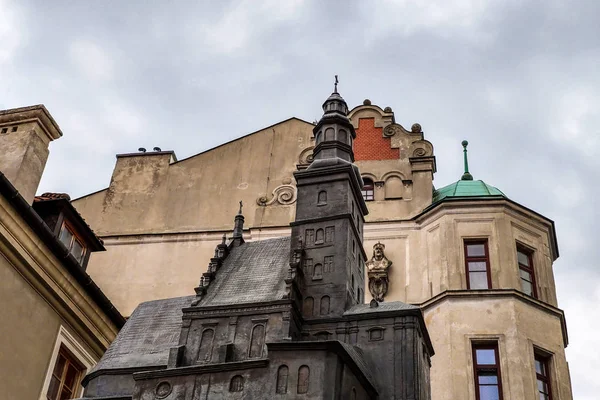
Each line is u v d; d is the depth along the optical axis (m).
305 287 18.81
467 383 26.38
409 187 32.78
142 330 19.86
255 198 34.25
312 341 16.23
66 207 25.64
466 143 35.31
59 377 24.25
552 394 26.94
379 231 31.67
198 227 33.78
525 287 29.27
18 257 22.80
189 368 16.92
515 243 29.86
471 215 30.34
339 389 15.77
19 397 22.23
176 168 36.03
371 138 34.59
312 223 19.89
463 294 28.20
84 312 25.30
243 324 17.81
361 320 18.06
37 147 25.98
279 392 15.84
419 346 17.88
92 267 33.25
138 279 32.69
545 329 28.02
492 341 27.30
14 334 22.39
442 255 29.64
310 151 35.16
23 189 25.02
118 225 34.50
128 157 36.72
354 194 20.72
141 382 17.16
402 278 30.31
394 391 17.02
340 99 22.83
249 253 20.33
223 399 16.25
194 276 32.38
